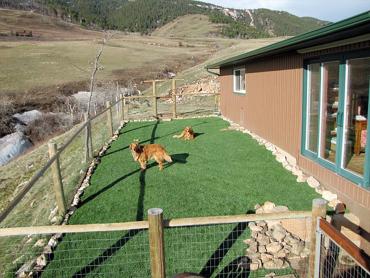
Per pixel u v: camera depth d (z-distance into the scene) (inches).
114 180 304.5
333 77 251.6
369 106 201.8
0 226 296.7
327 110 262.5
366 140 206.1
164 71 1830.7
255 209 231.5
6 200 423.5
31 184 184.7
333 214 217.0
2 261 199.5
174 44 3422.7
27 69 1611.7
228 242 194.5
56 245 200.7
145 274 172.6
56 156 234.2
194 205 243.1
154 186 284.0
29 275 177.0
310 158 288.7
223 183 282.5
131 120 630.5
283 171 304.7
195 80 1036.5
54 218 237.1
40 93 1190.3
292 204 234.7
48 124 937.5
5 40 2704.2
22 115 979.9
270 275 169.0
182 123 582.2
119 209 244.2
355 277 170.2
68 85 1316.4
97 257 187.8
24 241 222.1
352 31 188.2
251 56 383.2
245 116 504.7
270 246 186.4
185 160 355.9
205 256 183.5
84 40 3070.9
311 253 143.5
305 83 295.6
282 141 356.5
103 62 1931.6
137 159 325.7
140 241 200.1
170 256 184.4
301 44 248.8
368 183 206.8
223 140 439.2
